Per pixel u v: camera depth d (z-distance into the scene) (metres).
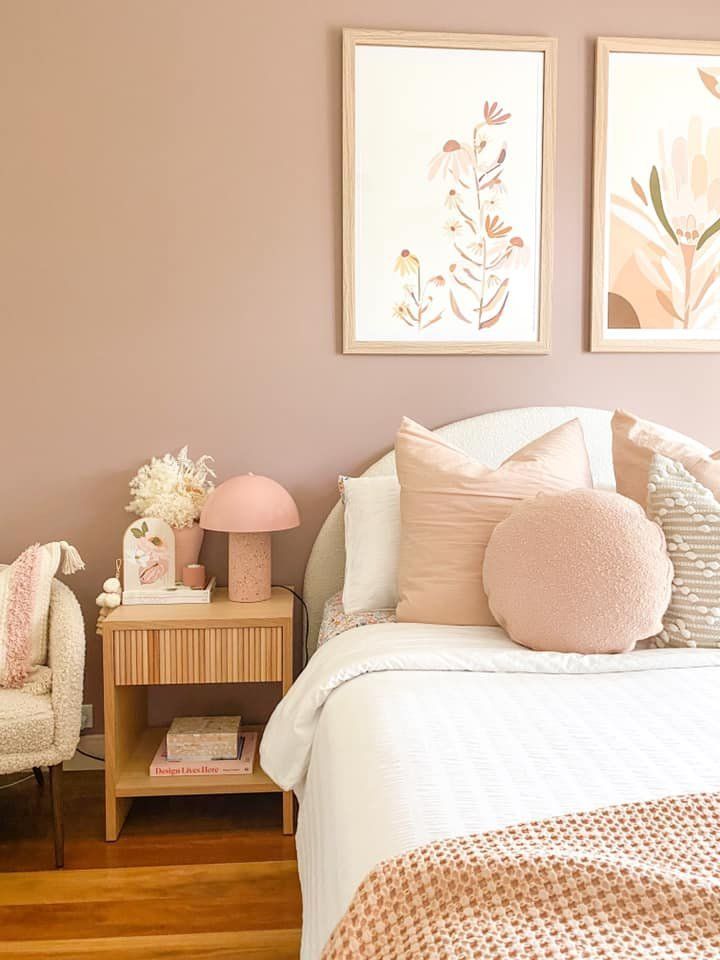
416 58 2.79
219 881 2.23
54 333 2.79
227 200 2.80
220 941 1.98
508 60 2.81
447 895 1.07
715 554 2.05
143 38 2.73
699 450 2.43
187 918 2.07
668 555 2.09
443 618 2.24
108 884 2.21
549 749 1.47
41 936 1.99
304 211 2.82
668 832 1.18
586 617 1.98
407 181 2.82
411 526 2.35
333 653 2.12
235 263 2.82
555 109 2.85
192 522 2.72
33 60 2.71
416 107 2.80
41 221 2.75
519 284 2.89
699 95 2.89
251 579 2.62
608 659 1.94
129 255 2.79
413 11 2.79
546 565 2.03
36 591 2.44
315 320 2.86
